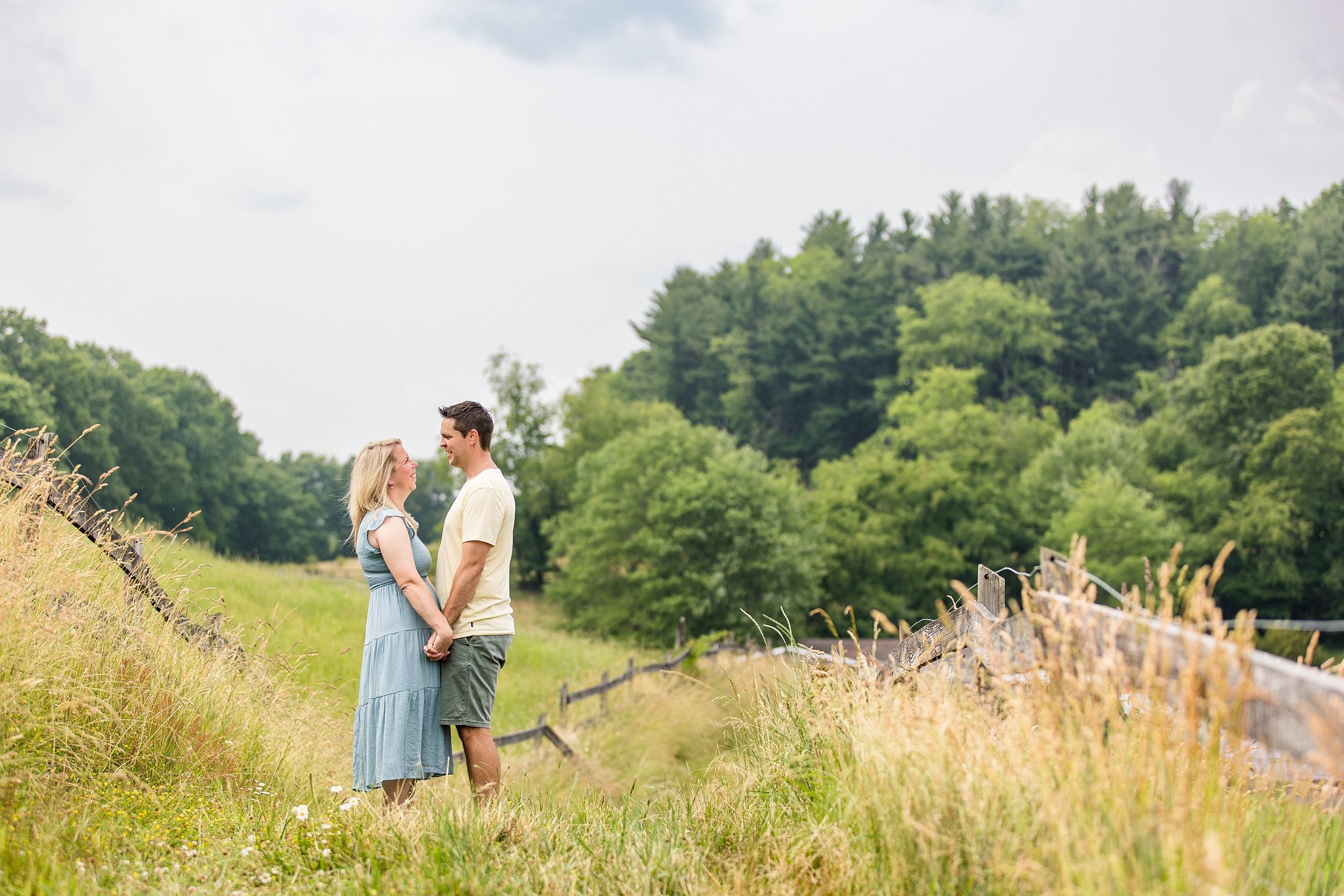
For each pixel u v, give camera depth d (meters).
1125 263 86.25
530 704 12.01
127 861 2.86
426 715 4.04
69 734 3.44
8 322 55.44
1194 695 2.33
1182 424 57.25
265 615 12.12
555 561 51.66
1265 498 50.62
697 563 39.00
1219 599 50.91
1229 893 2.10
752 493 40.31
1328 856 2.63
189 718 4.10
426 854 2.99
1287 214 97.38
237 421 78.44
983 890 2.46
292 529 82.69
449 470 60.84
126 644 4.17
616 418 62.44
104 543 4.45
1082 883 2.20
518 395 60.50
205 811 3.45
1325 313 75.19
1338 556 50.47
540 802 3.80
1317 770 2.90
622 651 24.06
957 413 65.19
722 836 3.25
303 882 2.88
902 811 2.68
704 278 101.25
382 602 4.14
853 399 85.75
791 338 86.06
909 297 92.06
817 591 41.69
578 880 2.94
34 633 3.52
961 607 3.93
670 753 6.87
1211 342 80.88
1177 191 103.06
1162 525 51.28
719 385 89.62
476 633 4.12
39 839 2.81
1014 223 105.75
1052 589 3.23
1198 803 2.32
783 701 3.95
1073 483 56.09
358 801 3.45
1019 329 81.44
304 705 5.29
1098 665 2.54
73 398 54.91
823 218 114.50
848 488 52.31
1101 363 83.31
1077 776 2.40
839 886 2.71
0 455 4.10
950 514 54.72
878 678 3.61
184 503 63.97
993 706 3.24
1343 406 52.75
